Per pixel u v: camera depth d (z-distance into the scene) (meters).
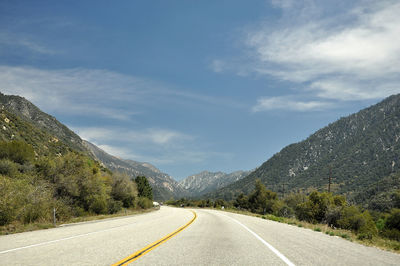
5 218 16.22
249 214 47.56
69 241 9.84
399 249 11.26
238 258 7.18
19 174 27.95
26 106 129.12
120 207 43.00
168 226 16.94
